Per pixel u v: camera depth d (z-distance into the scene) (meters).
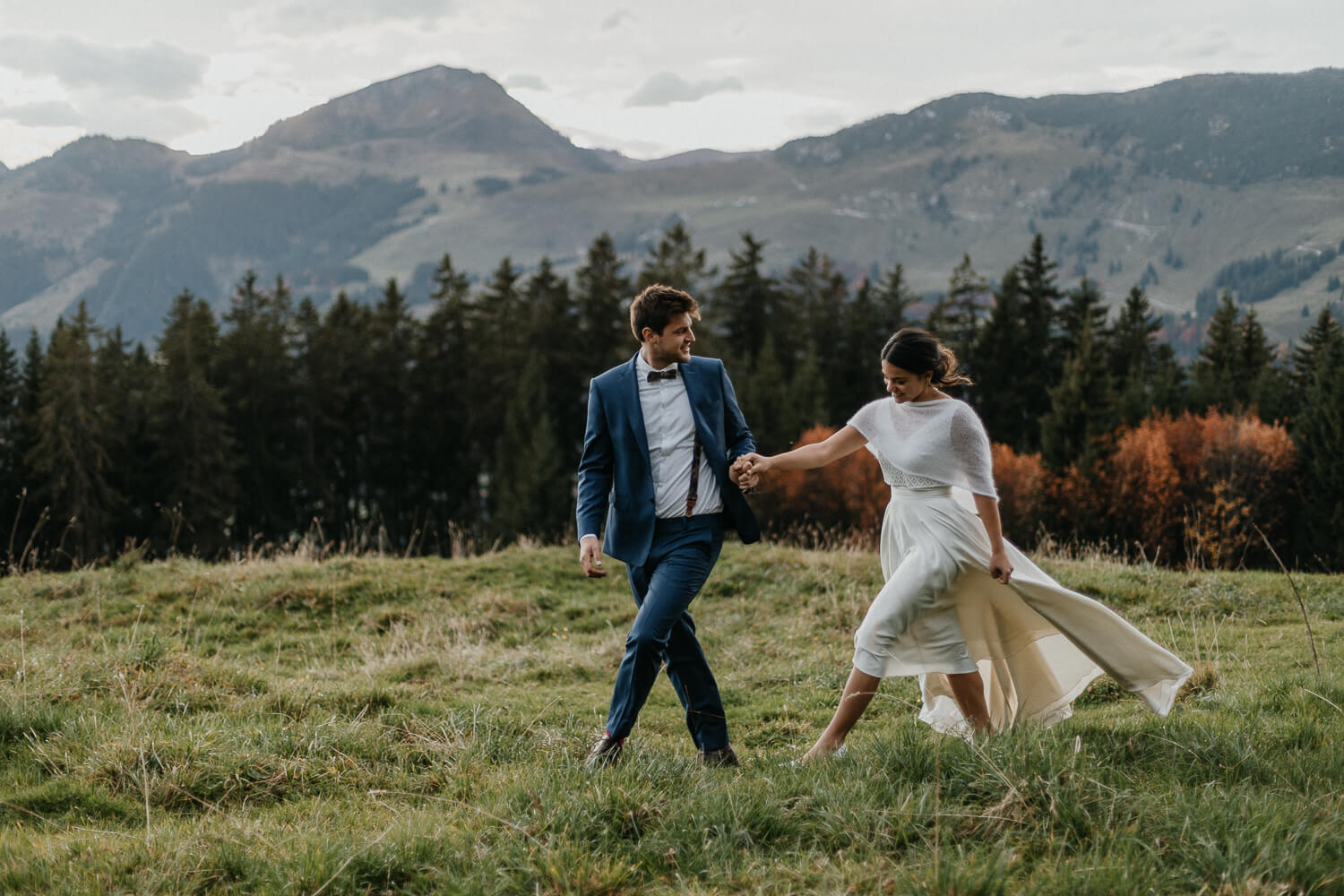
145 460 43.75
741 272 58.03
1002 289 59.75
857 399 62.41
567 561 9.18
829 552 9.66
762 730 5.11
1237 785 3.24
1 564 8.91
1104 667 3.98
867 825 3.10
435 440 53.91
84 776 3.96
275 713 5.12
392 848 3.10
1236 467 42.94
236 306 53.66
